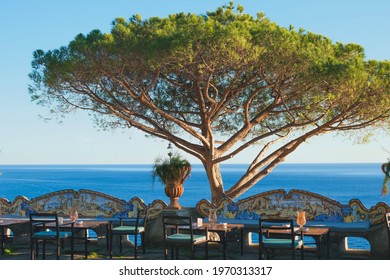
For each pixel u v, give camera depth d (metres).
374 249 10.41
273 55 12.19
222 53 11.84
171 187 12.26
